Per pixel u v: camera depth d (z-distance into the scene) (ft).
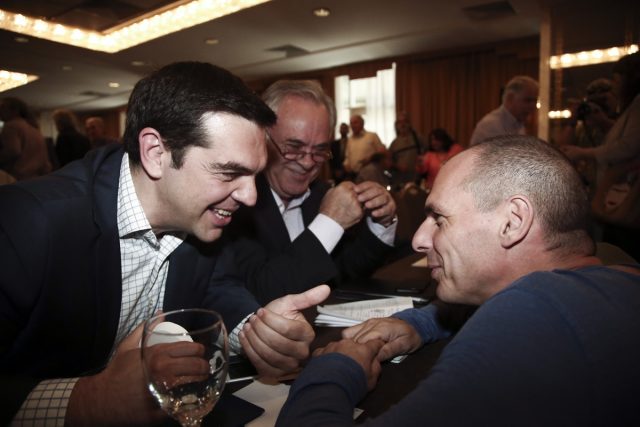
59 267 2.59
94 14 15.60
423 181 17.56
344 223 4.47
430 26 18.02
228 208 2.90
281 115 4.89
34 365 2.67
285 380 2.76
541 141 2.28
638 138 6.64
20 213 2.52
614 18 13.48
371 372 2.51
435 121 22.58
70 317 2.70
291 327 2.69
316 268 4.20
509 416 1.57
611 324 1.74
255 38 19.29
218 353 1.95
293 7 15.78
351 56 22.71
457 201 2.25
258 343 2.74
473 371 1.65
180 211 2.85
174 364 1.85
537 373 1.62
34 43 19.38
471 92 21.52
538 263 2.18
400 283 4.95
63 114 14.93
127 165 2.96
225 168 2.68
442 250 2.33
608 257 3.87
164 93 2.61
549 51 14.35
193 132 2.57
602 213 6.99
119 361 2.20
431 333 3.28
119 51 20.89
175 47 20.52
